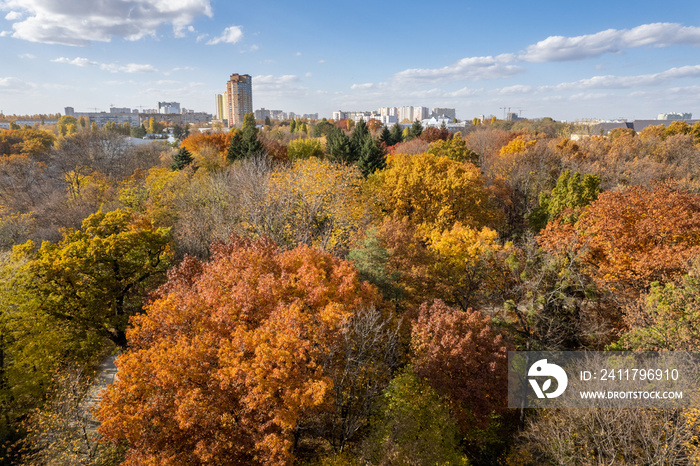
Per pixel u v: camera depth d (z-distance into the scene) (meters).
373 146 61.91
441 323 21.20
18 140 114.12
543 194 45.56
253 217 34.62
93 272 29.05
